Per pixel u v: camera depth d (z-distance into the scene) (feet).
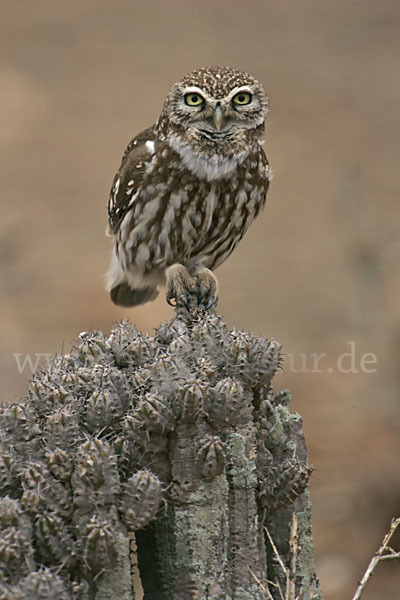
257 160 42.98
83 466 23.86
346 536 55.52
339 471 59.98
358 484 57.47
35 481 24.16
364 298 78.74
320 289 100.63
